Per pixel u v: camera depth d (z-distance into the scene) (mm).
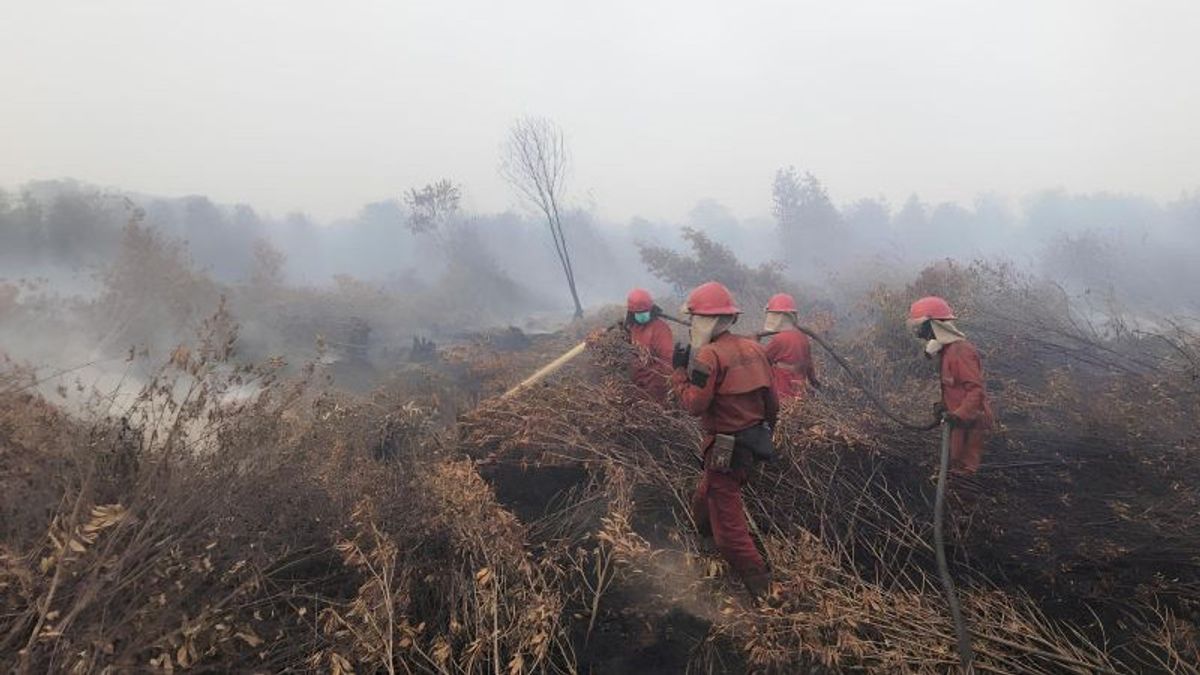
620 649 3053
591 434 4332
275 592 2777
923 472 4137
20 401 2828
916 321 4273
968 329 6863
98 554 2283
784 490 3869
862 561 3596
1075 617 3285
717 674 2924
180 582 2211
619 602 3299
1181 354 5699
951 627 2938
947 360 4105
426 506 3250
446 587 3027
